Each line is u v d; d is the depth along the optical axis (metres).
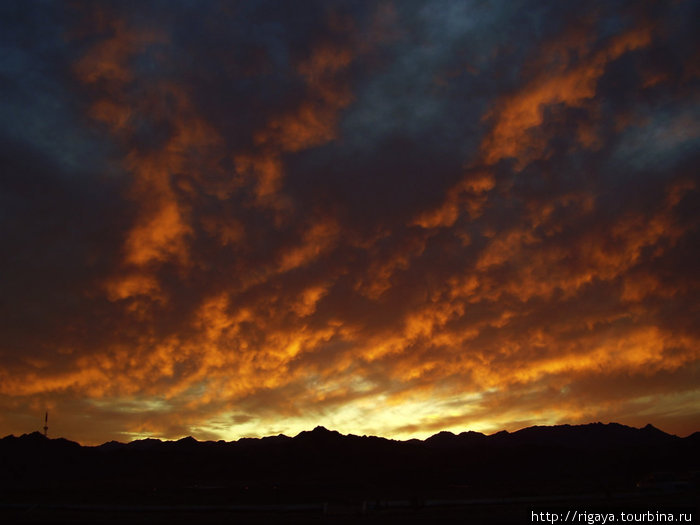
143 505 67.19
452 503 64.62
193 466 124.19
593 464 116.12
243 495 75.88
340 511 61.03
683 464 106.75
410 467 125.81
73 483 103.44
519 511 56.00
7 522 54.41
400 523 51.31
